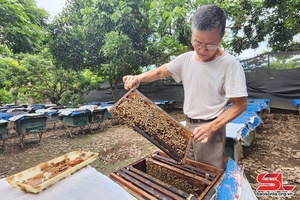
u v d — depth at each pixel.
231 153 2.68
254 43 7.49
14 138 6.15
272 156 3.59
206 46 1.28
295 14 6.24
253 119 3.54
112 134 6.02
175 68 1.73
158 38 7.81
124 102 1.40
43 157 4.44
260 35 7.16
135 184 1.16
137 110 1.35
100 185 0.99
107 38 6.56
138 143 4.90
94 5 6.41
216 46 1.29
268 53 6.84
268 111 6.48
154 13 5.52
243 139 2.91
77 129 6.94
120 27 6.49
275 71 6.79
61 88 11.77
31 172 1.11
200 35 1.24
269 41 7.57
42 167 1.17
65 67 8.60
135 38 7.34
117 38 6.43
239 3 6.09
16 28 3.82
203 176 1.29
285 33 6.95
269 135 4.80
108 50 6.53
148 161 1.55
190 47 5.78
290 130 5.02
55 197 0.89
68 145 5.18
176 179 1.38
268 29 6.84
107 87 11.66
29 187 0.91
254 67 7.22
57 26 7.95
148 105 1.42
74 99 10.30
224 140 1.66
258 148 4.00
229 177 1.23
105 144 5.05
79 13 8.39
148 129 1.28
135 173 1.28
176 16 4.89
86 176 1.07
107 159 4.05
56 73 10.67
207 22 1.19
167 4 5.32
